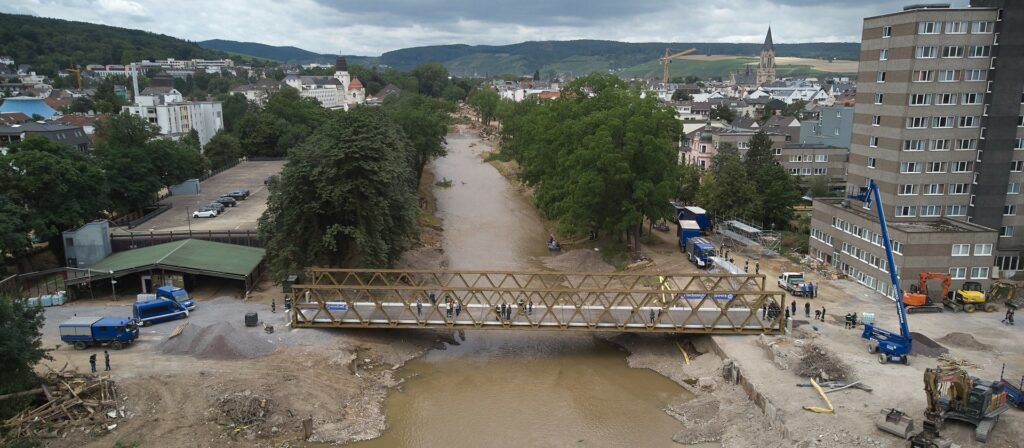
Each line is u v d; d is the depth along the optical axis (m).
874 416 41.62
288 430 44.19
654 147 81.38
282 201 66.88
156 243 80.25
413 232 75.94
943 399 40.53
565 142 93.06
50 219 75.06
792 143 139.25
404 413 48.66
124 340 52.97
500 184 147.62
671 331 57.34
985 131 73.56
